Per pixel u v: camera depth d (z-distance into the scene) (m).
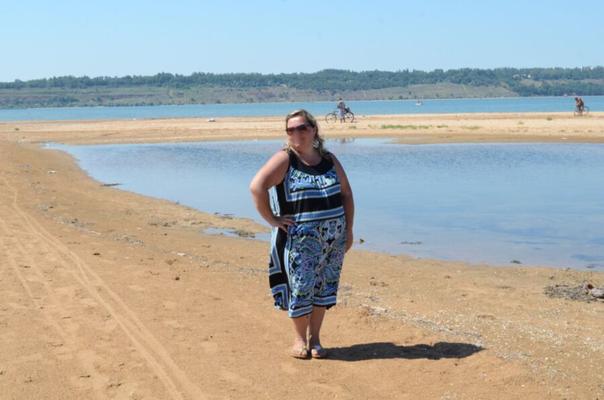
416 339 6.59
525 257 11.83
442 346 6.36
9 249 10.28
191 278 8.92
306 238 5.79
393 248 12.50
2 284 8.16
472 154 29.08
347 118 56.47
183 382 5.43
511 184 20.33
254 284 8.81
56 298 7.64
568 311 8.67
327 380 5.53
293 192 5.80
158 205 17.44
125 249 10.88
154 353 6.02
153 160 29.42
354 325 7.02
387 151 31.11
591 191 18.73
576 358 6.49
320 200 5.79
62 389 5.27
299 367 5.80
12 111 185.62
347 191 6.06
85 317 6.98
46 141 41.75
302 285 5.86
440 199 17.77
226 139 40.34
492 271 10.87
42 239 11.26
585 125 40.94
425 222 14.83
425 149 31.86
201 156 30.81
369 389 5.35
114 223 14.59
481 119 51.59
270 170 5.79
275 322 7.05
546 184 20.19
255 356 6.04
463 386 5.40
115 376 5.52
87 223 14.33
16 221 13.27
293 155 5.85
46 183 21.39
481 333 7.24
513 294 9.47
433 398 5.18
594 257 11.81
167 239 12.97
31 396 5.14
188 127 50.69
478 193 18.67
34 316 6.98
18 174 23.17
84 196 18.80
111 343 6.25
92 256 9.93
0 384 5.33
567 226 14.30
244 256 11.59
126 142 39.97
